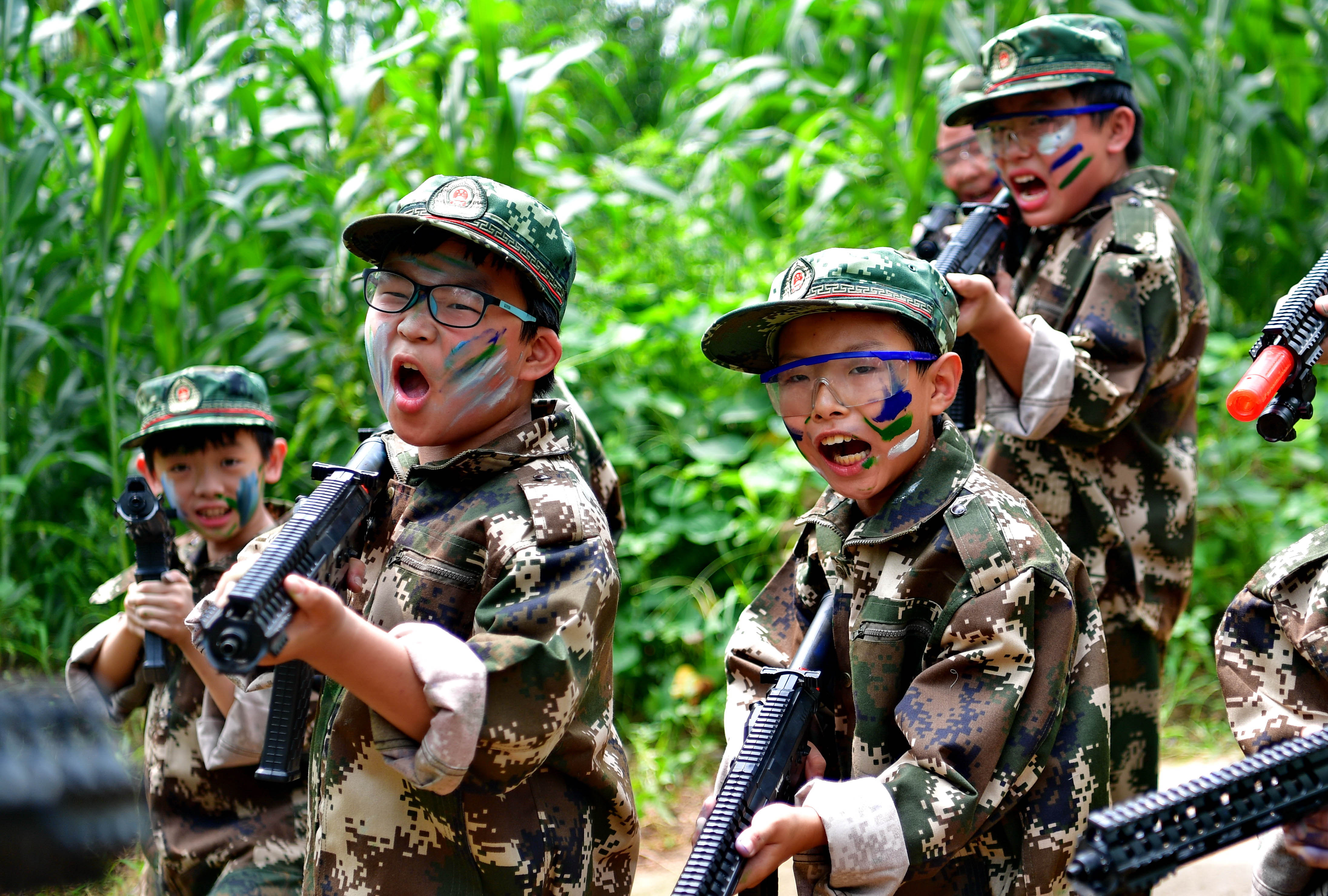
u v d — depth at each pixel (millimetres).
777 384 1634
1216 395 4078
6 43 3717
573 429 1862
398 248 1589
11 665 3500
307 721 1835
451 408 1575
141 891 2303
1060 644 1540
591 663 1473
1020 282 2408
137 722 2793
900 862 1397
